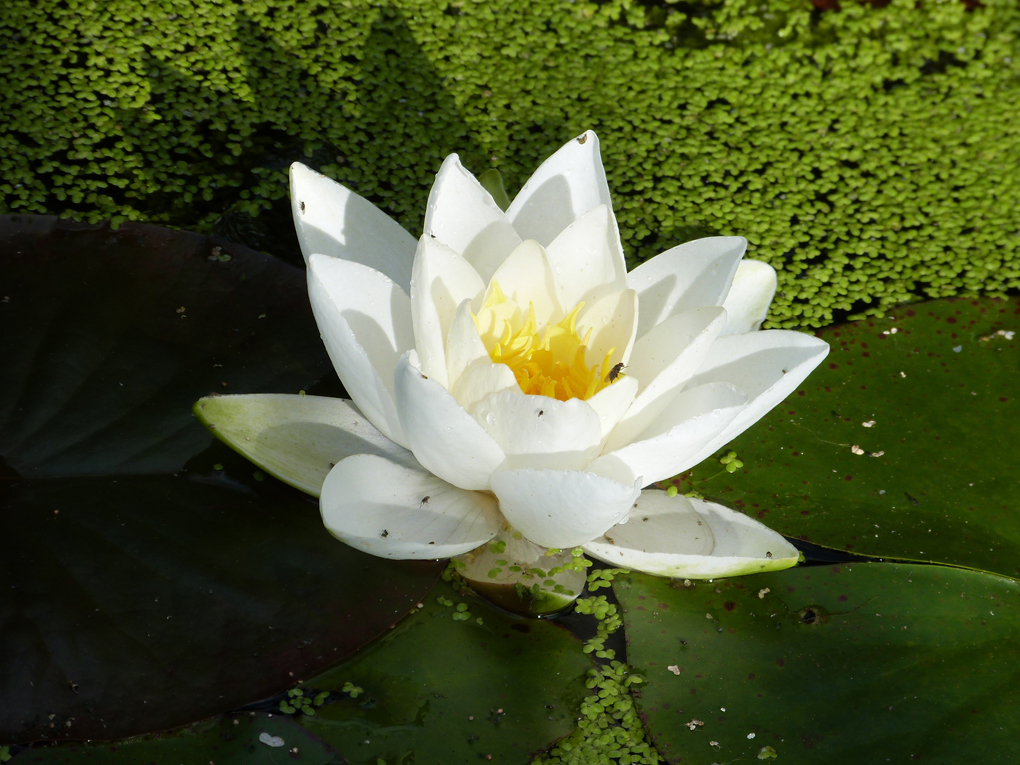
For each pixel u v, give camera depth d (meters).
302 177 0.88
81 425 0.88
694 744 0.86
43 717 0.85
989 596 0.88
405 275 0.89
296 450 0.88
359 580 0.87
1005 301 0.94
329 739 0.86
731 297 0.91
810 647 0.88
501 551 0.88
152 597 0.87
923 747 0.86
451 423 0.85
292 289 0.91
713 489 0.90
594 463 0.86
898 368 0.92
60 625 0.86
